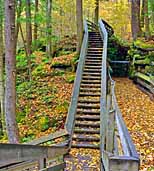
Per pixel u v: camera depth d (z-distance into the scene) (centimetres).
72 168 664
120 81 1631
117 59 1859
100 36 1903
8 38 783
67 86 1454
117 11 3562
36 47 2062
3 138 1104
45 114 1200
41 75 1612
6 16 777
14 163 269
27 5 1375
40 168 368
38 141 663
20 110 1291
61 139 819
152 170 585
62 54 1861
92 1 2836
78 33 1714
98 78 1272
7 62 789
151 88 1251
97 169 659
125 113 1019
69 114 944
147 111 1037
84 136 886
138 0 1867
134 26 1869
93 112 1016
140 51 1636
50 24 1819
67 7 2748
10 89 793
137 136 790
